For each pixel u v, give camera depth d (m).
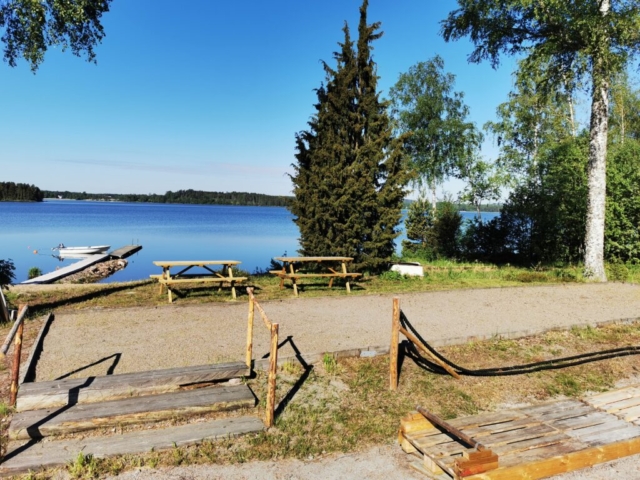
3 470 3.62
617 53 12.72
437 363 5.90
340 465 4.03
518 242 21.97
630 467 4.06
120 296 9.84
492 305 9.87
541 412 4.84
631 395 5.36
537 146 24.00
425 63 29.12
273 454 4.12
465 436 3.78
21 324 4.55
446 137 28.52
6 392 4.89
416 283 12.70
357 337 7.10
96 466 3.76
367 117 14.23
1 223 65.50
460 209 27.23
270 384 4.53
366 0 13.80
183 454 4.02
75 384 4.71
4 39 9.88
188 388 5.09
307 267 13.98
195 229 60.25
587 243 14.14
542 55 13.52
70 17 9.37
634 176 17.19
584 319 8.67
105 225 66.88
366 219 13.81
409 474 3.92
